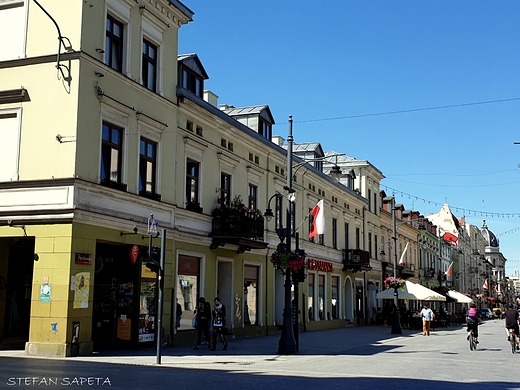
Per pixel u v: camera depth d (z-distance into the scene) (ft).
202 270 78.84
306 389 36.37
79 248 55.57
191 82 82.43
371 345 81.71
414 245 220.64
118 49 64.34
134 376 40.19
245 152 93.61
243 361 55.26
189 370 46.29
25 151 57.98
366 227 160.15
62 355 53.06
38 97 58.23
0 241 61.72
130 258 63.82
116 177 62.39
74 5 58.13
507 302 540.52
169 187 71.92
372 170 168.04
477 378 44.88
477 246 418.72
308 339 91.66
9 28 60.75
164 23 72.33
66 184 55.47
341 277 139.44
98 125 59.26
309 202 119.65
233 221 80.84
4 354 54.49
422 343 89.45
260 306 95.81
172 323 70.85
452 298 165.37
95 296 65.87
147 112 67.87
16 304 66.49
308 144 133.08
